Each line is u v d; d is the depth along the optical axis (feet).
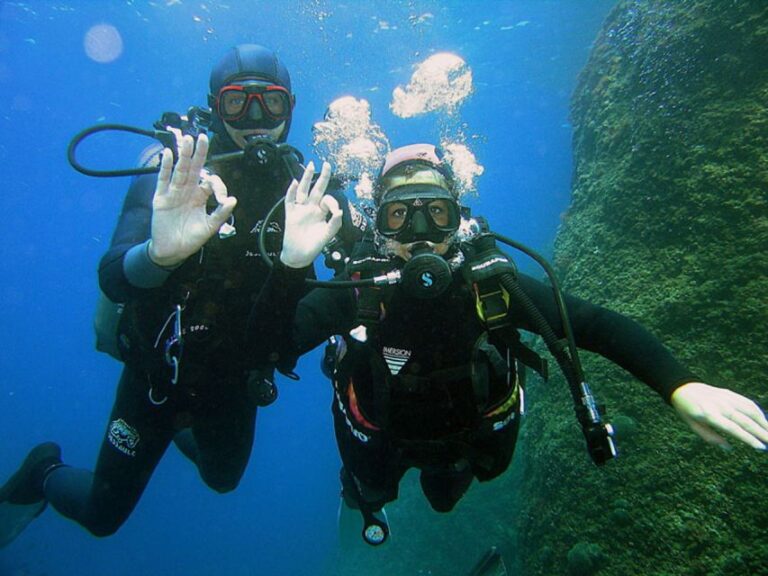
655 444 15.87
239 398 12.37
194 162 6.64
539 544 18.52
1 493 17.19
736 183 18.19
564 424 20.29
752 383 14.61
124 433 12.23
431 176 8.28
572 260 25.50
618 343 7.61
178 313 9.54
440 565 34.01
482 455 8.41
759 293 15.75
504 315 7.67
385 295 7.88
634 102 26.12
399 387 7.93
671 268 18.92
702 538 12.96
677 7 25.27
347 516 20.31
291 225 7.12
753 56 20.36
